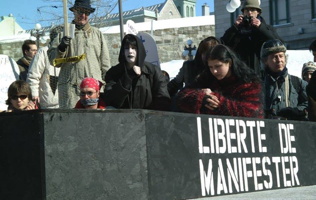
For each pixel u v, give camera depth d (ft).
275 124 8.89
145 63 13.51
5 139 5.74
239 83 10.71
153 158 6.48
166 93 13.61
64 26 16.75
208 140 7.45
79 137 5.75
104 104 13.48
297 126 9.44
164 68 66.44
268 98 14.46
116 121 6.10
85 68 17.07
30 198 5.57
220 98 10.57
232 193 7.77
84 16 17.42
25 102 15.21
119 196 6.04
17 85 15.08
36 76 19.13
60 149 5.59
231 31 16.30
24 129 5.61
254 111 10.49
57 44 17.62
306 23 113.80
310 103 12.92
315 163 9.84
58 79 17.29
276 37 16.21
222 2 123.85
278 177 8.80
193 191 7.07
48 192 5.47
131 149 6.22
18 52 110.52
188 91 10.94
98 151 5.90
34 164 5.54
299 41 115.14
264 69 14.75
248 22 16.15
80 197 5.70
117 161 6.06
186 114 7.10
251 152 8.27
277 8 117.70
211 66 10.71
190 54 85.40
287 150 9.11
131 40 13.17
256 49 16.28
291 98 14.65
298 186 9.27
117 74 13.51
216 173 7.52
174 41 127.54
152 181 6.42
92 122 5.88
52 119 5.55
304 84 14.94
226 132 7.80
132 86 13.26
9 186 5.72
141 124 6.36
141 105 13.38
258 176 8.36
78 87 16.98
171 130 6.81
